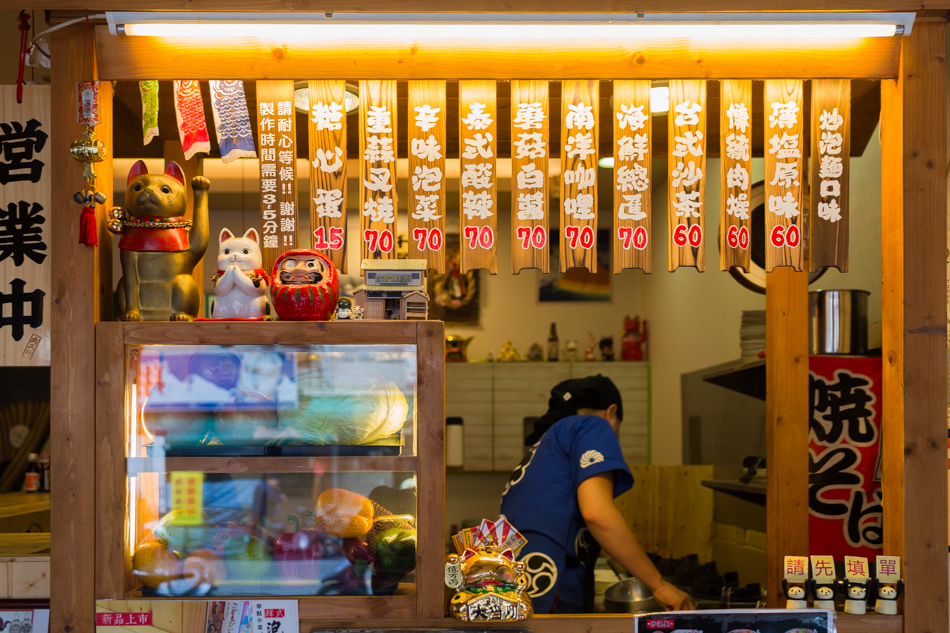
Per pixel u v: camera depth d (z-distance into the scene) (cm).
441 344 171
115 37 174
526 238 180
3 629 178
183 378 173
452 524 581
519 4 166
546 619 171
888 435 184
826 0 166
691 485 423
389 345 173
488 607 165
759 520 365
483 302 608
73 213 173
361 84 181
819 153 181
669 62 177
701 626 172
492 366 579
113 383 170
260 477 174
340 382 173
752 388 341
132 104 218
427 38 176
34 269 179
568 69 177
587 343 610
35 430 455
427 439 170
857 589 177
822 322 273
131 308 174
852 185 315
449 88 206
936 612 174
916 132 178
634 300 611
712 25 169
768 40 177
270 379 173
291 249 183
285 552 172
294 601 170
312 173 181
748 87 182
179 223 177
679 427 506
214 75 175
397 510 175
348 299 179
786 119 181
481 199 180
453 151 249
